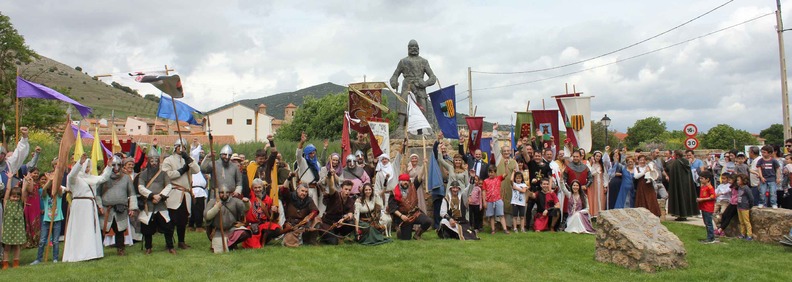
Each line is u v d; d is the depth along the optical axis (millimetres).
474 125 15320
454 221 11977
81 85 132625
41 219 9961
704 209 11594
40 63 134750
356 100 15836
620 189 14594
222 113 79562
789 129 20859
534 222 13469
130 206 10188
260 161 12281
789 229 10984
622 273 8828
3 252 9250
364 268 8977
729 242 11477
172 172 10555
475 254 10180
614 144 66875
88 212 9727
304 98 67062
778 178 13000
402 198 11992
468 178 13430
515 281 8305
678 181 14719
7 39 40625
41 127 39344
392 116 47125
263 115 80688
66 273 8531
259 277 8359
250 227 10984
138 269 8844
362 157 13984
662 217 15586
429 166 13352
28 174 10336
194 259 9656
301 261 9477
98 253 9727
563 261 9680
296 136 64938
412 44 19688
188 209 10766
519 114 17953
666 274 8703
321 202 12305
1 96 38938
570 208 13398
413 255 10039
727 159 15641
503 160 13750
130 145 15039
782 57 21031
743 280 8375
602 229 9766
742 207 11805
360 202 11484
